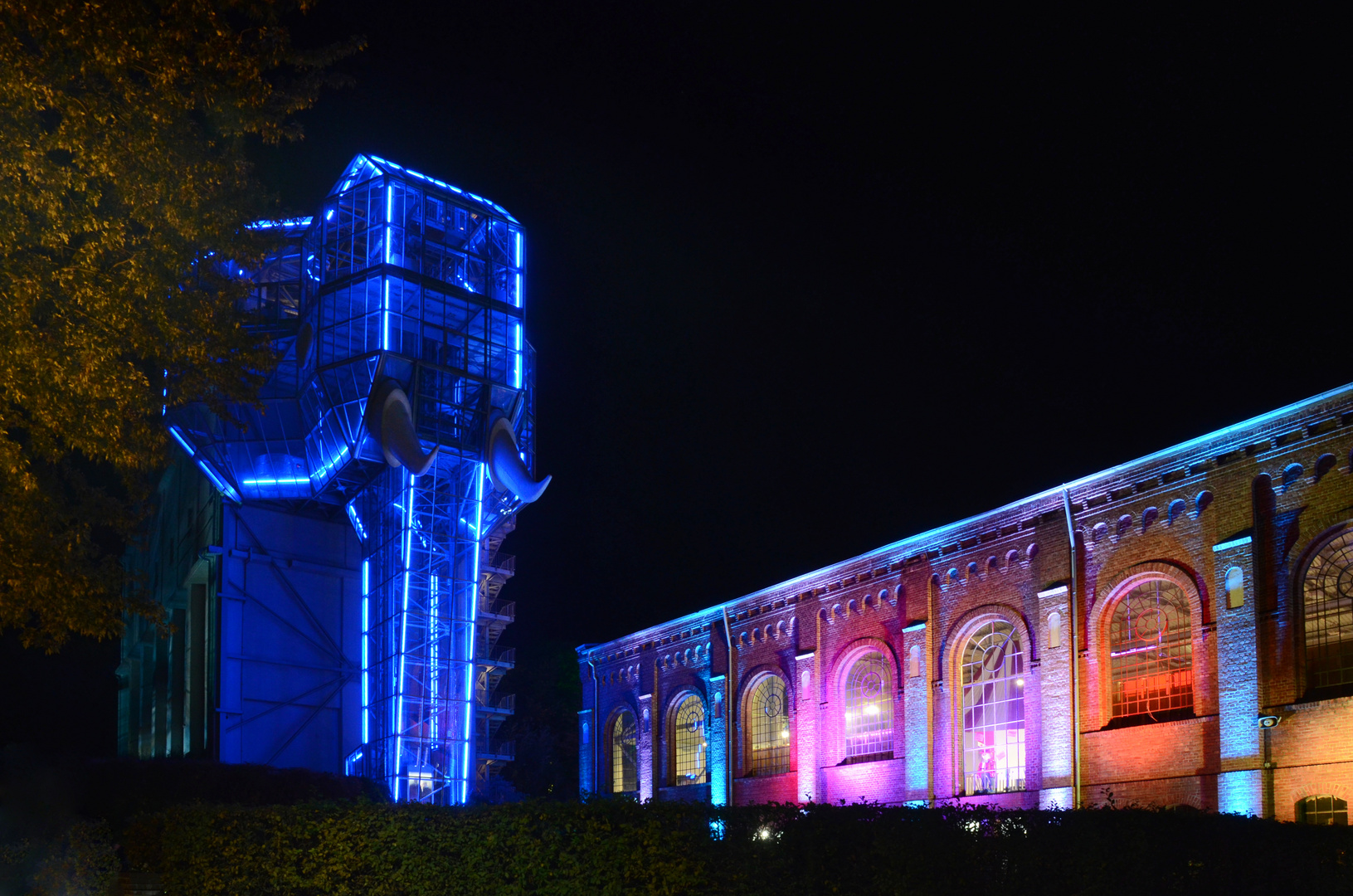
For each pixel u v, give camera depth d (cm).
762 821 1681
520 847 1725
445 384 5859
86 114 1605
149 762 4691
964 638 3588
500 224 6297
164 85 1672
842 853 1630
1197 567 2861
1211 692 2773
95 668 8562
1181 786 2792
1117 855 1553
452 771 5616
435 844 1770
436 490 5947
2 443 1627
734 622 4644
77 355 1664
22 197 1570
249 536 6178
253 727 5894
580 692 8088
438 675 5731
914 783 3631
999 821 1609
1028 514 3381
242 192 1930
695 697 4862
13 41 1522
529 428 6512
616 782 5275
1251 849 1595
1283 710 2586
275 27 1814
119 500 2203
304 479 6272
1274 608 2664
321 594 6325
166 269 1745
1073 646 3148
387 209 5816
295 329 6075
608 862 1684
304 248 6016
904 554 3838
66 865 1936
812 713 4144
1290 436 2686
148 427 1853
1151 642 2977
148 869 1958
